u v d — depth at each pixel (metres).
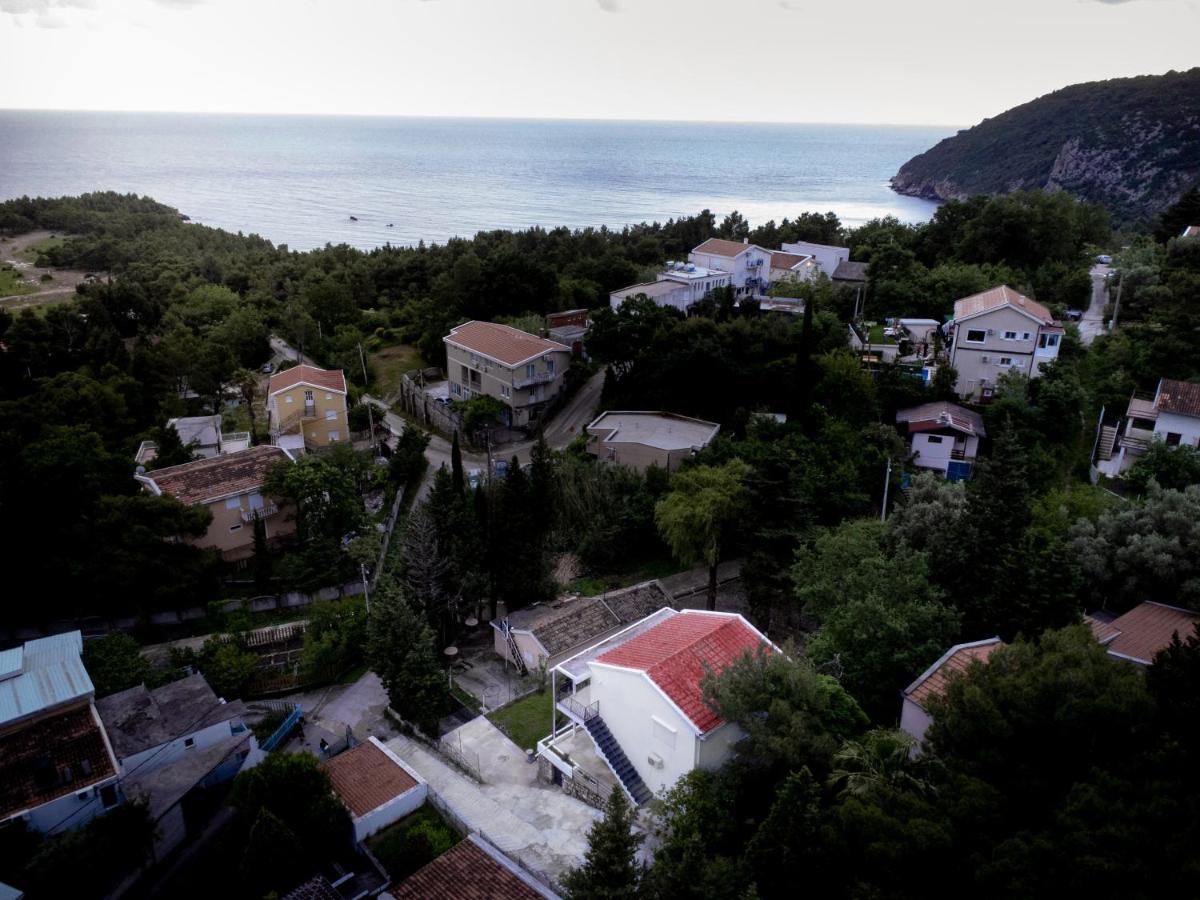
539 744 27.31
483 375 66.75
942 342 65.06
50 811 22.98
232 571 43.31
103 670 31.33
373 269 104.75
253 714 33.56
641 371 61.31
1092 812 14.48
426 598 37.84
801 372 53.91
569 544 45.81
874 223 107.19
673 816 21.33
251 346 82.62
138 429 59.12
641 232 119.25
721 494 39.69
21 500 36.59
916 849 15.36
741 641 26.48
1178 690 17.06
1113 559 34.44
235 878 22.19
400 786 25.59
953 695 19.11
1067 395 51.69
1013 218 78.75
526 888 19.80
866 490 47.56
